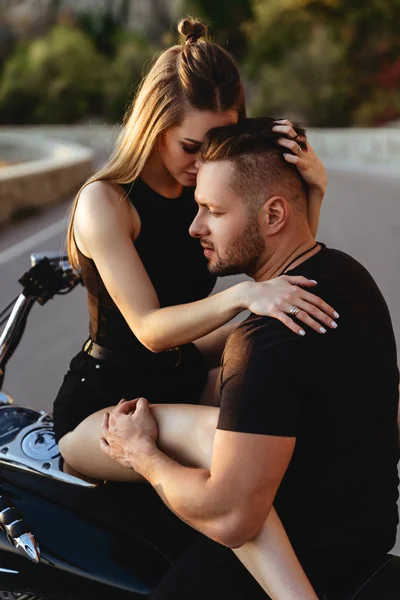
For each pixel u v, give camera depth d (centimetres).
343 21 3878
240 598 142
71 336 489
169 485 142
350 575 147
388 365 147
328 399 134
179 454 154
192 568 148
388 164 1966
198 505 135
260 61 4081
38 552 161
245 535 134
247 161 142
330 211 1009
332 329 136
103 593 157
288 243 146
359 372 138
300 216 147
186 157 175
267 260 148
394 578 141
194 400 193
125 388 182
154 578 155
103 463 172
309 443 137
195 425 152
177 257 185
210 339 212
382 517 146
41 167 1366
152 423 157
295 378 131
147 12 5481
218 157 144
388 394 147
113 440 158
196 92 170
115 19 5522
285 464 131
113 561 159
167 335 163
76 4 5509
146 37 5494
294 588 132
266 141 144
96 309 182
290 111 3903
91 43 5353
